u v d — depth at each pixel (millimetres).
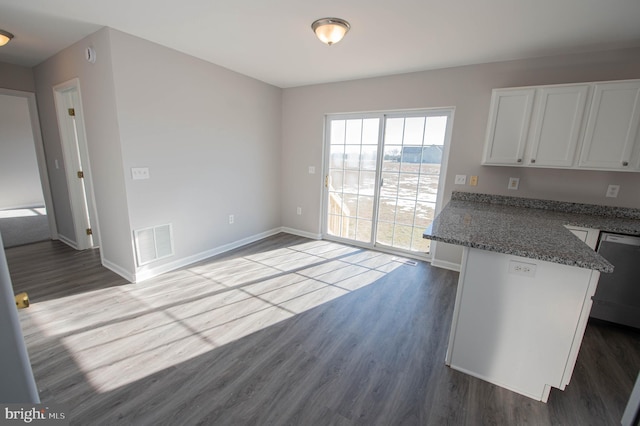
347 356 1963
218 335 2141
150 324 2242
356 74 3574
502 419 1521
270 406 1559
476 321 1748
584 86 2424
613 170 2438
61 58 3039
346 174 4207
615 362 1969
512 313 1646
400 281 3113
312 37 2529
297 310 2512
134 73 2625
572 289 1492
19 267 3197
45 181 3930
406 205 3811
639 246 2170
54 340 2023
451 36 2398
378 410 1553
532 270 1562
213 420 1466
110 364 1819
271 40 2621
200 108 3266
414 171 3684
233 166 3816
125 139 2639
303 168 4488
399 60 3008
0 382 549
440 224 2070
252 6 2029
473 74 3062
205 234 3584
